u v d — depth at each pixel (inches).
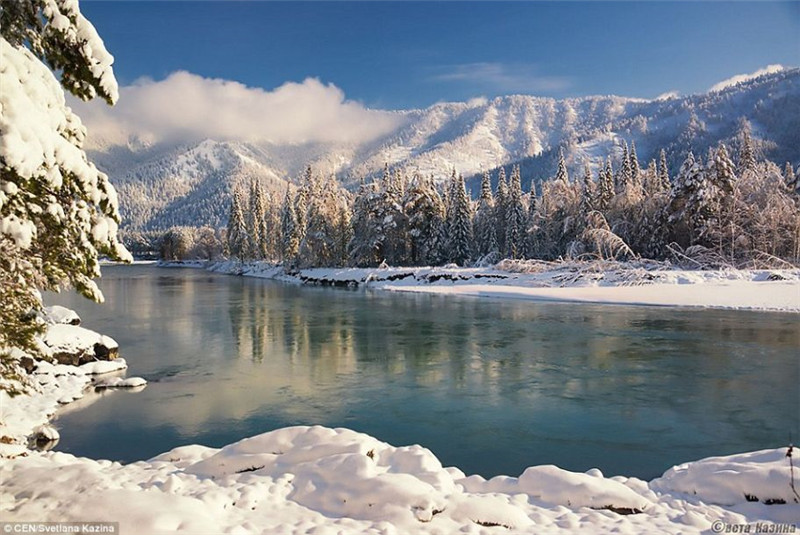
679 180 2133.4
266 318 1263.5
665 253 2123.5
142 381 667.4
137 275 3452.3
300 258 2955.2
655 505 270.4
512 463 430.3
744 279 1600.6
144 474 312.0
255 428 515.2
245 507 256.2
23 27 252.1
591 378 685.9
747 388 631.2
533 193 2957.7
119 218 264.5
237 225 3789.4
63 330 718.5
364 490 262.7
